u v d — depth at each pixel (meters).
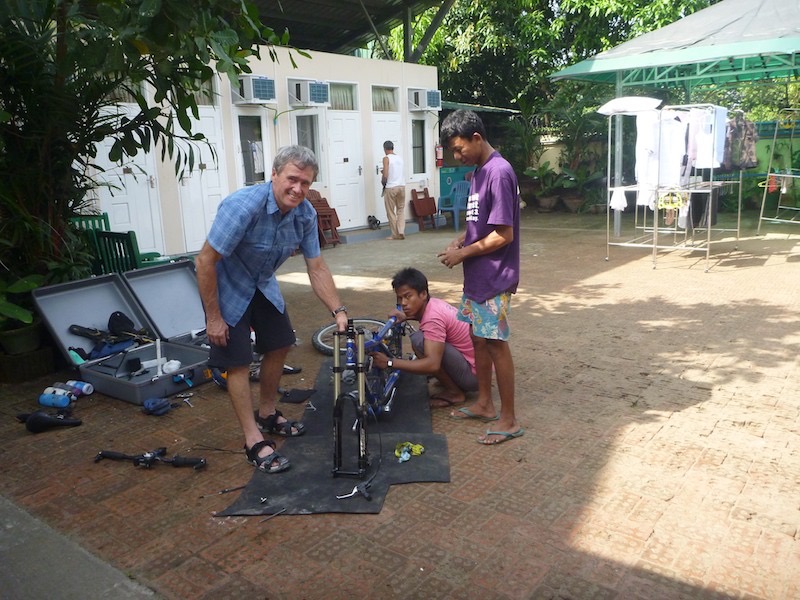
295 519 2.98
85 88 4.78
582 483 3.24
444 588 2.50
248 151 10.80
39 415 3.96
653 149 8.62
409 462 3.46
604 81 12.54
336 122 11.94
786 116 14.11
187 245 10.05
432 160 14.01
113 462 3.58
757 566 2.59
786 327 5.75
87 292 5.27
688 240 10.18
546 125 17.77
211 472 3.46
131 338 5.07
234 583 2.56
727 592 2.45
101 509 3.11
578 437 3.75
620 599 2.42
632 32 15.91
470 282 3.62
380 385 4.01
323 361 5.20
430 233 13.09
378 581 2.55
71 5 4.31
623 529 2.85
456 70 17.69
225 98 10.27
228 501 3.16
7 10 4.29
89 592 2.52
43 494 3.26
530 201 17.02
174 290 5.75
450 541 2.80
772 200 14.10
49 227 5.14
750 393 4.34
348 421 4.01
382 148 12.88
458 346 4.23
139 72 4.27
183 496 3.22
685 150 8.55
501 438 3.71
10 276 5.12
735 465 3.38
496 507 3.05
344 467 3.41
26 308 5.03
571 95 16.64
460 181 14.24
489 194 3.44
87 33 4.04
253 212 3.15
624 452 3.55
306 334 5.98
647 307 6.59
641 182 8.80
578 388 4.50
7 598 2.49
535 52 16.25
